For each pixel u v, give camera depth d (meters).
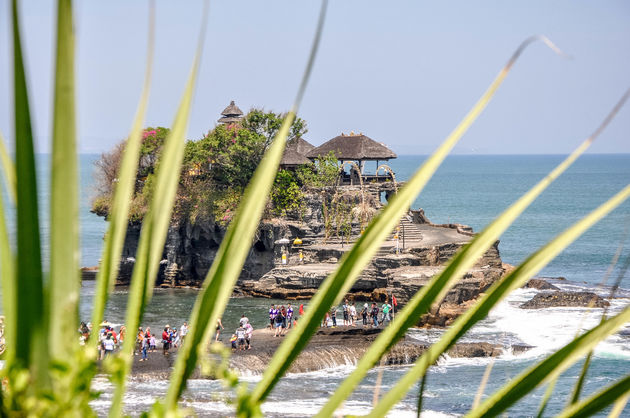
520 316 142.00
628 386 4.67
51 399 3.83
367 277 157.88
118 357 4.52
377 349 4.92
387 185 192.75
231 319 146.12
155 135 179.62
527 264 4.91
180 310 157.25
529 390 4.83
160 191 4.92
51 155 3.99
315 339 118.44
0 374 3.88
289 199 182.25
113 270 4.79
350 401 84.75
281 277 165.75
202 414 69.44
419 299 4.93
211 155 185.00
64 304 3.99
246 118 187.38
